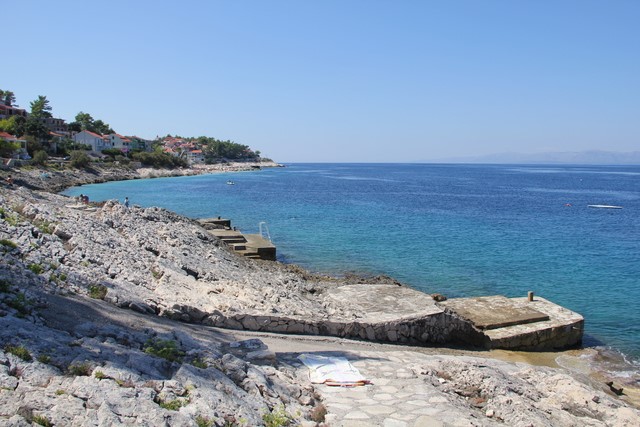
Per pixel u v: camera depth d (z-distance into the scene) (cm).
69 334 980
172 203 7612
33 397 651
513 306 2300
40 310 1089
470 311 2231
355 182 15662
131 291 1552
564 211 7638
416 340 1830
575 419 990
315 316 1777
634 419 1008
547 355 1994
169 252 2400
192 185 11800
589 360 1966
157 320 1363
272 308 1764
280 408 863
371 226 5541
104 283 1529
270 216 6297
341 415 927
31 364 747
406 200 9169
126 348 949
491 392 1101
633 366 1916
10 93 14712
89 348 882
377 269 3472
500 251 4212
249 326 1598
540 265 3697
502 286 3100
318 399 1005
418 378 1141
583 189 13488
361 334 1744
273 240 4525
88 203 4503
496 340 1955
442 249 4247
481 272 3447
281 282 2564
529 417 927
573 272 3494
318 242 4466
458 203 8712
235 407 787
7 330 841
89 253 1797
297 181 15212
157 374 843
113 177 11750
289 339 1551
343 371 1166
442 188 13175
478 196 10519
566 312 2241
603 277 3362
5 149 9306
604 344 2156
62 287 1335
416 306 1967
